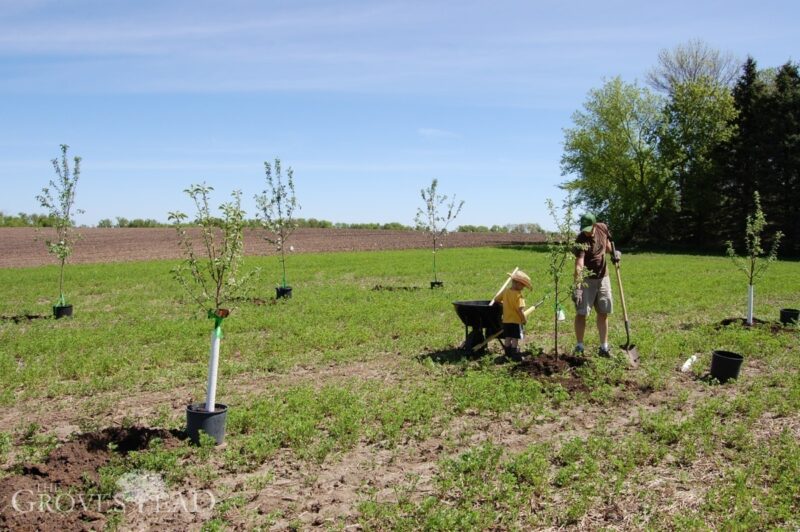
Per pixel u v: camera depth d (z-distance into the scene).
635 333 12.78
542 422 7.40
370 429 7.03
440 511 5.04
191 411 6.58
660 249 51.38
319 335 12.29
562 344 11.81
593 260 10.16
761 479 5.82
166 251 42.25
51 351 11.19
